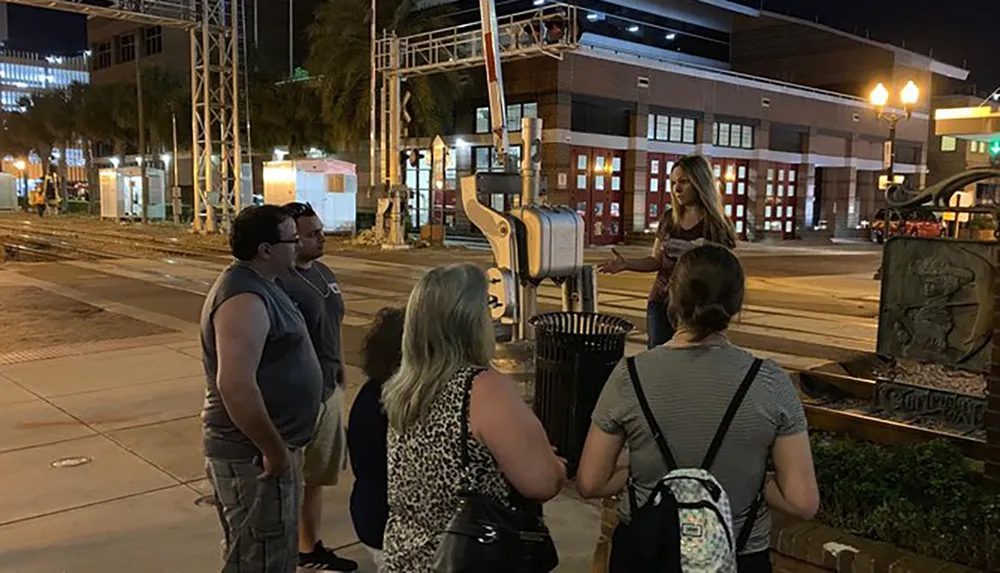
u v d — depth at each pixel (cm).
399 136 2612
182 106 4456
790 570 325
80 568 397
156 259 2145
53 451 573
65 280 1645
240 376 273
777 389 212
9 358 888
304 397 303
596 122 3180
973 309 504
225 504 296
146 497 489
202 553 414
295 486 305
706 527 194
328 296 399
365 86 3012
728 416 206
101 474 527
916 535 326
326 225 3105
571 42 2002
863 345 1036
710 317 214
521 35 2105
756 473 210
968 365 509
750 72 4662
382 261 2197
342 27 3027
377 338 258
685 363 215
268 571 296
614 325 501
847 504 357
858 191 4350
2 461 551
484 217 695
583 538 438
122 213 4338
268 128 3859
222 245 2612
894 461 381
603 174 3231
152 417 659
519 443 206
